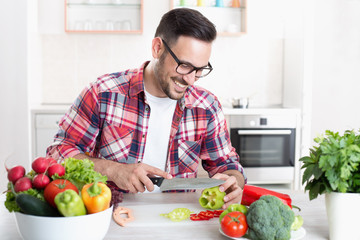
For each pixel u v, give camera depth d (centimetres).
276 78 407
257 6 398
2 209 122
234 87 404
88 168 98
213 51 399
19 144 329
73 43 383
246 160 348
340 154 91
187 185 126
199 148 168
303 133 351
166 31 134
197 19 130
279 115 347
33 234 85
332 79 399
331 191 95
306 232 106
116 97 159
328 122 404
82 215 85
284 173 353
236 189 132
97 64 387
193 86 171
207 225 111
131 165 131
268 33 402
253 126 345
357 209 94
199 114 166
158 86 153
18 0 322
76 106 160
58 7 377
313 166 97
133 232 105
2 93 323
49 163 95
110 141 161
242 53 402
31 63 338
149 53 389
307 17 346
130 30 368
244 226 97
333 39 394
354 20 392
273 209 94
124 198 138
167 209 125
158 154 164
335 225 96
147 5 384
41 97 383
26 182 90
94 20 377
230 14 395
